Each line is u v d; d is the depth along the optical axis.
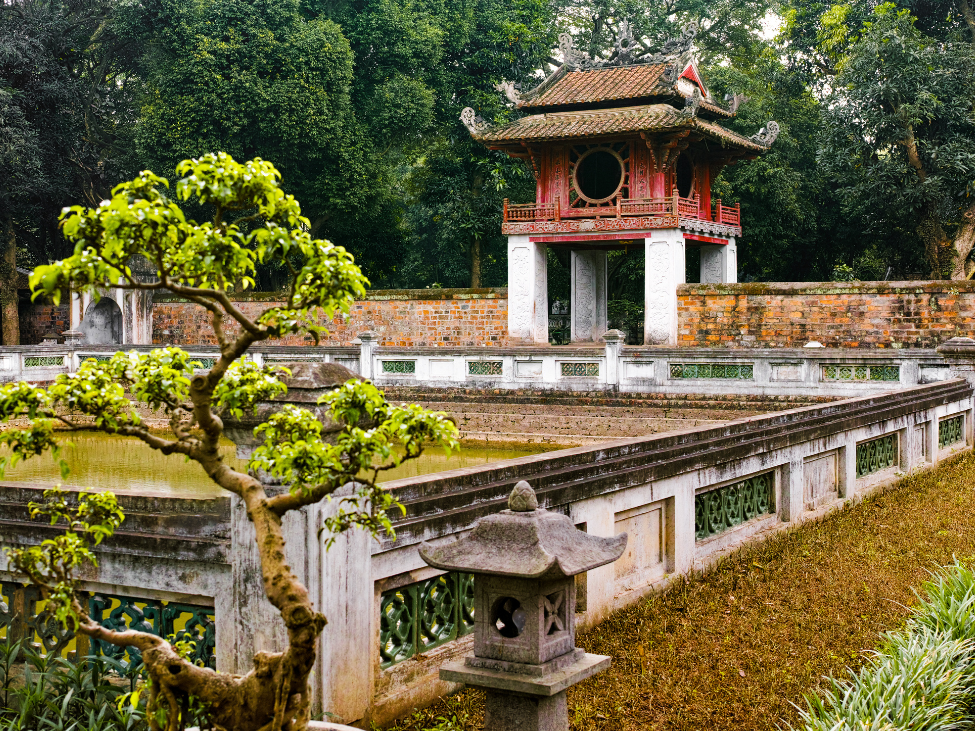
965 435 14.86
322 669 4.43
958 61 31.20
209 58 28.53
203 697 2.99
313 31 29.59
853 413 10.59
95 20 32.12
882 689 4.75
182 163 2.78
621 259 36.50
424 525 5.07
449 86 34.59
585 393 20.34
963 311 20.62
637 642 6.09
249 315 29.39
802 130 38.09
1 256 32.34
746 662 5.80
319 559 4.43
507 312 27.45
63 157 33.28
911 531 9.23
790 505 9.10
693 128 25.14
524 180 35.81
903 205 32.03
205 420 3.03
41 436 2.99
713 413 18.84
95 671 4.73
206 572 4.70
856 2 35.78
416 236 45.34
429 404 21.47
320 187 31.36
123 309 29.88
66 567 3.32
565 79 27.98
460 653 5.41
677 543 7.31
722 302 23.77
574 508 6.09
